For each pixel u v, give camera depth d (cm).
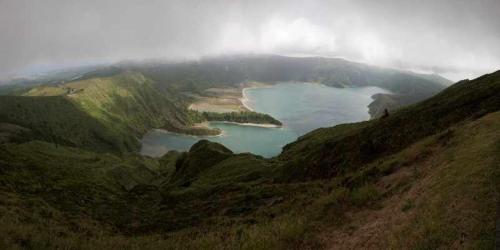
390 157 4638
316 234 2905
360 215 3027
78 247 3112
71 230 3966
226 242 3288
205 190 8244
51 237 3081
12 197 4778
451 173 2811
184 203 7481
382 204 3075
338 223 3005
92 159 19450
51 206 5228
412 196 2844
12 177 6544
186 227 4894
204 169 14312
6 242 2534
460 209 2138
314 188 4891
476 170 2572
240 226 3888
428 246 1916
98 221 5262
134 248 3559
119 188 10994
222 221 4519
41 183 6944
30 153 11556
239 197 6016
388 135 6956
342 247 2522
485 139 3300
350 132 10231
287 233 2961
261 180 8538
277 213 4091
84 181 9062
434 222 2131
